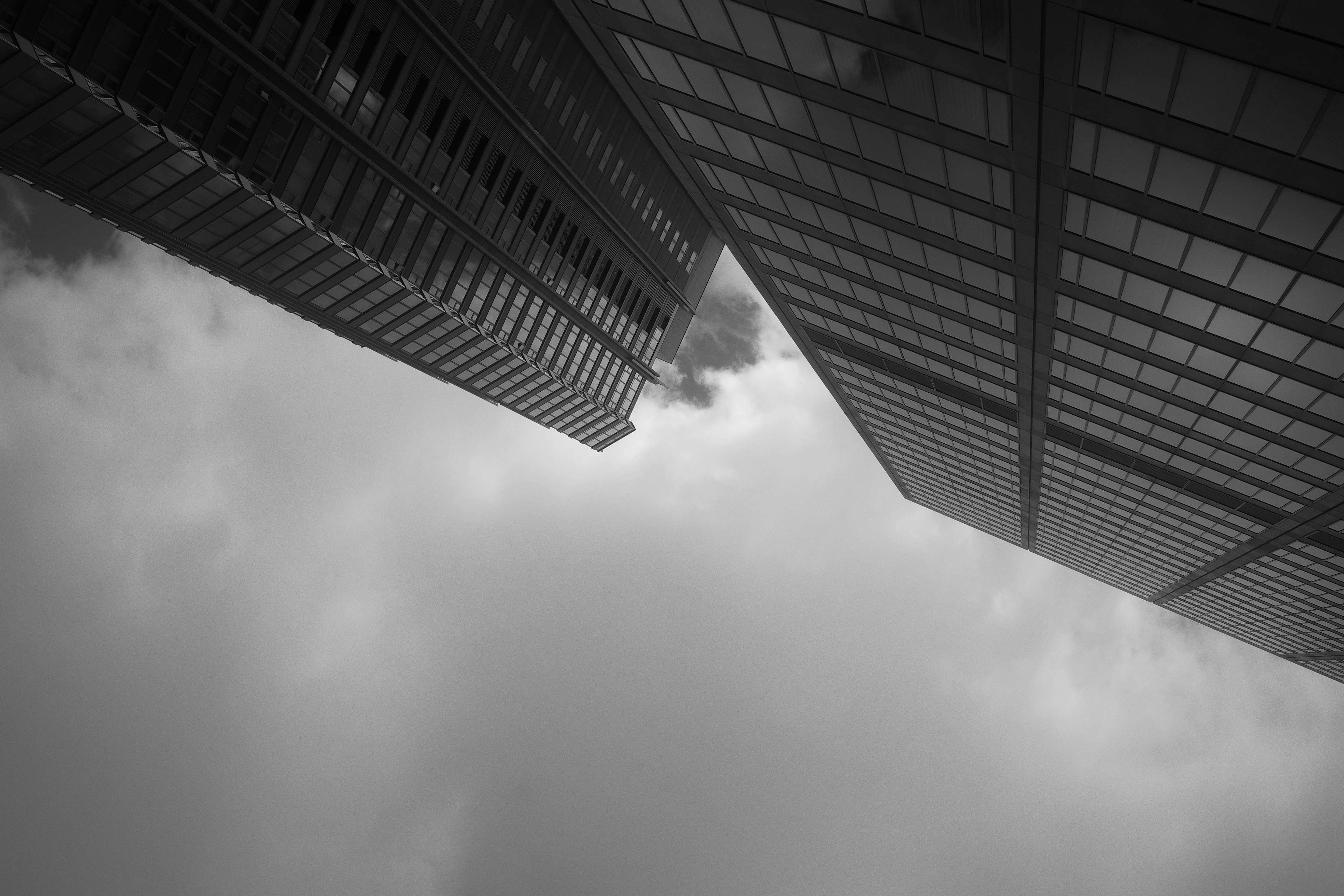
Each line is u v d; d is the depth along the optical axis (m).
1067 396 41.16
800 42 25.00
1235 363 29.75
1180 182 21.36
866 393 60.66
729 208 41.91
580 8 30.19
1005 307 34.84
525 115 60.88
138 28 35.84
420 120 51.38
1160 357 32.12
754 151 33.94
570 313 80.94
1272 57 16.06
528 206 66.62
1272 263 22.70
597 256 80.38
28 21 32.75
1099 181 23.22
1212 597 73.56
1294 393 29.83
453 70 52.53
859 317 46.19
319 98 43.94
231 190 46.06
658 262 92.69
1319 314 24.02
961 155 25.88
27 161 40.81
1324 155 17.72
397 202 53.16
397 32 47.25
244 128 41.41
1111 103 19.95
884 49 23.09
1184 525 53.72
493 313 69.88
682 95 32.78
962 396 49.75
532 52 58.91
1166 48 17.39
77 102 37.72
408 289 60.53
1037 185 25.08
